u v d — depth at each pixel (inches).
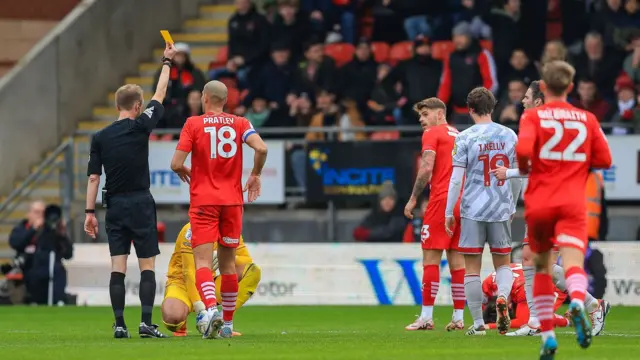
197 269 1477.6
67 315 2362.2
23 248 2805.1
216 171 1481.3
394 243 2664.9
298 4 3070.9
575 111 1151.6
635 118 2736.2
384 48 3058.6
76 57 3309.5
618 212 2709.2
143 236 1546.5
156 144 2827.3
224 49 3248.0
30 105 3189.0
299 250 2696.9
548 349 1088.8
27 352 1314.0
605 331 1718.8
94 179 1549.0
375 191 2738.7
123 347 1370.6
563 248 1114.1
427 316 1781.5
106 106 3395.7
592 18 2928.2
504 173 1373.0
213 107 1499.8
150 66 3474.4
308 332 1732.3
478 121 1553.9
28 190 3149.6
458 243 1631.4
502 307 1525.6
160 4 3535.9
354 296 2669.8
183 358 1201.4
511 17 2938.0
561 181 1131.3
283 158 2787.9
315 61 2957.7
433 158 1742.1
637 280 2522.1
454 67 2765.7
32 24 3563.0
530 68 2864.2
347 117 2915.8
